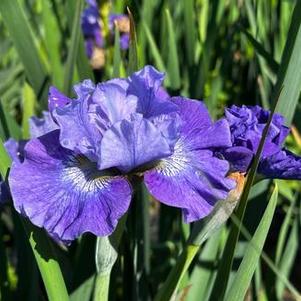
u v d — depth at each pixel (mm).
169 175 366
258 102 638
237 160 379
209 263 510
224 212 393
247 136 385
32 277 520
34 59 605
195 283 506
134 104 380
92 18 884
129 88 383
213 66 841
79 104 366
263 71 645
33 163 367
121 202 354
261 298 556
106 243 388
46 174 365
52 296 394
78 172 370
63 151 374
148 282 576
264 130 363
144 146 353
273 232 752
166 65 705
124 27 840
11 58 1120
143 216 565
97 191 362
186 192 358
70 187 364
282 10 741
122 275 566
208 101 688
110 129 348
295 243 562
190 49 665
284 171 390
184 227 572
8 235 828
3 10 580
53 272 395
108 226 347
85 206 355
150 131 349
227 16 824
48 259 394
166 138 368
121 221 384
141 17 665
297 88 471
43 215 354
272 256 595
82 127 366
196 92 663
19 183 359
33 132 469
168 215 667
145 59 708
